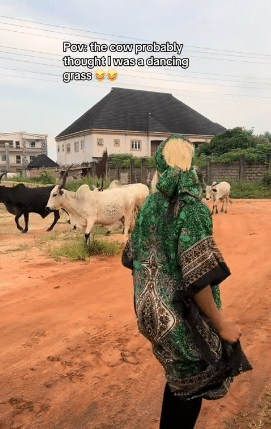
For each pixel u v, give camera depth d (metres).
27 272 6.76
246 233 10.41
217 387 1.70
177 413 1.82
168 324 1.66
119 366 3.44
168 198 1.73
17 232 11.73
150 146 53.69
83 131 52.28
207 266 1.58
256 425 2.62
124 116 54.50
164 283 1.69
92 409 2.83
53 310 4.82
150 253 1.73
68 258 7.93
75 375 3.29
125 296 5.36
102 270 6.89
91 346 3.82
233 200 24.83
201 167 30.69
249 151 31.42
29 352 3.71
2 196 11.22
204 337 1.65
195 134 56.50
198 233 1.61
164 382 3.19
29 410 2.81
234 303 5.00
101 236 10.20
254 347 3.76
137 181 34.25
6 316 4.62
